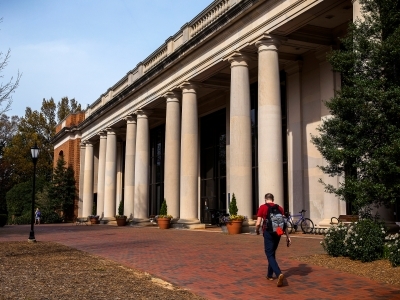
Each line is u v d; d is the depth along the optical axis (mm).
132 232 25969
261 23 20875
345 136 11938
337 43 21875
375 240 11352
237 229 21219
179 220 27109
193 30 28031
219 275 10484
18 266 12453
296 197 23656
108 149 42375
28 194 58844
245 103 22469
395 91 10914
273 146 19812
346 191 11750
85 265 12586
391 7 11695
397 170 10414
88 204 48781
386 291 8406
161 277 10445
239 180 21938
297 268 10891
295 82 24297
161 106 34719
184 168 27062
